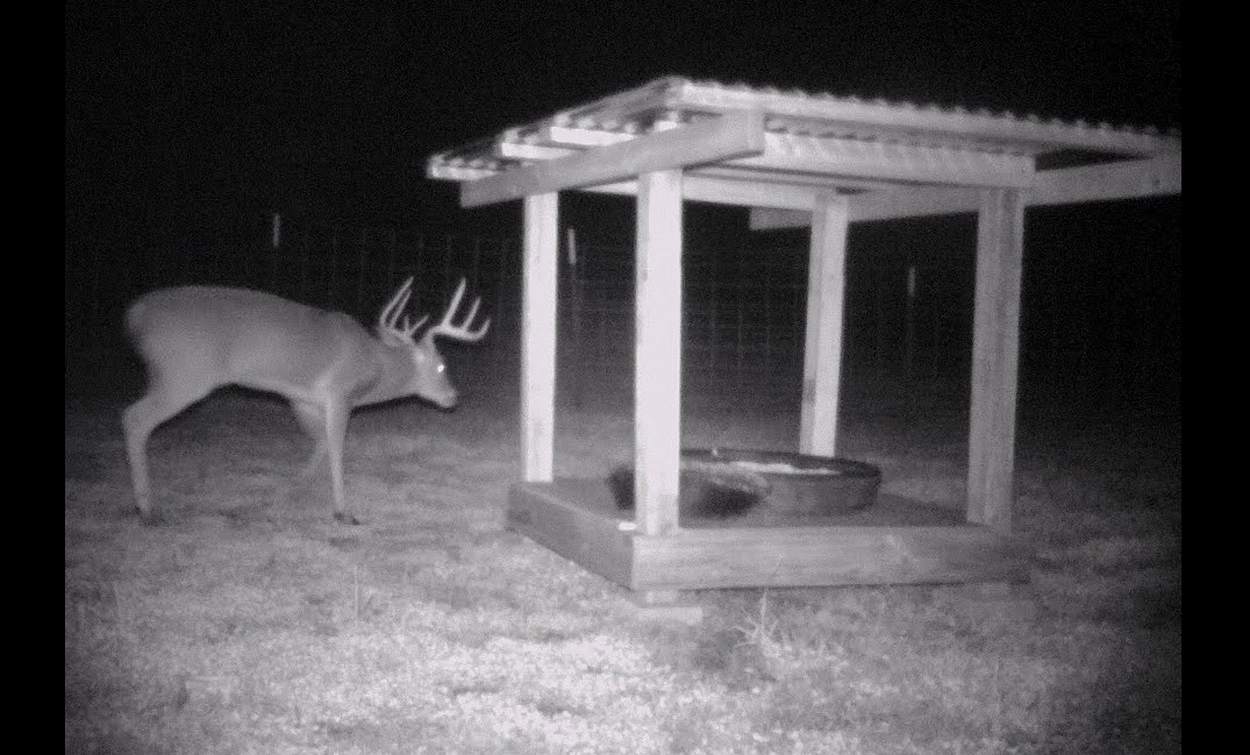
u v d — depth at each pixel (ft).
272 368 18.70
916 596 16.26
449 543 17.85
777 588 16.37
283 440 24.57
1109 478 23.70
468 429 26.84
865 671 13.76
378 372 19.94
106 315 34.91
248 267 37.60
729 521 15.78
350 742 11.96
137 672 13.08
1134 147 14.84
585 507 16.07
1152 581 17.03
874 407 33.32
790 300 43.88
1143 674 13.80
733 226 46.55
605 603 15.43
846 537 15.19
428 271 39.11
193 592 15.37
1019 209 15.66
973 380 15.98
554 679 13.29
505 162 17.93
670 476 14.79
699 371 38.27
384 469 22.58
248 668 13.32
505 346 38.29
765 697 13.03
